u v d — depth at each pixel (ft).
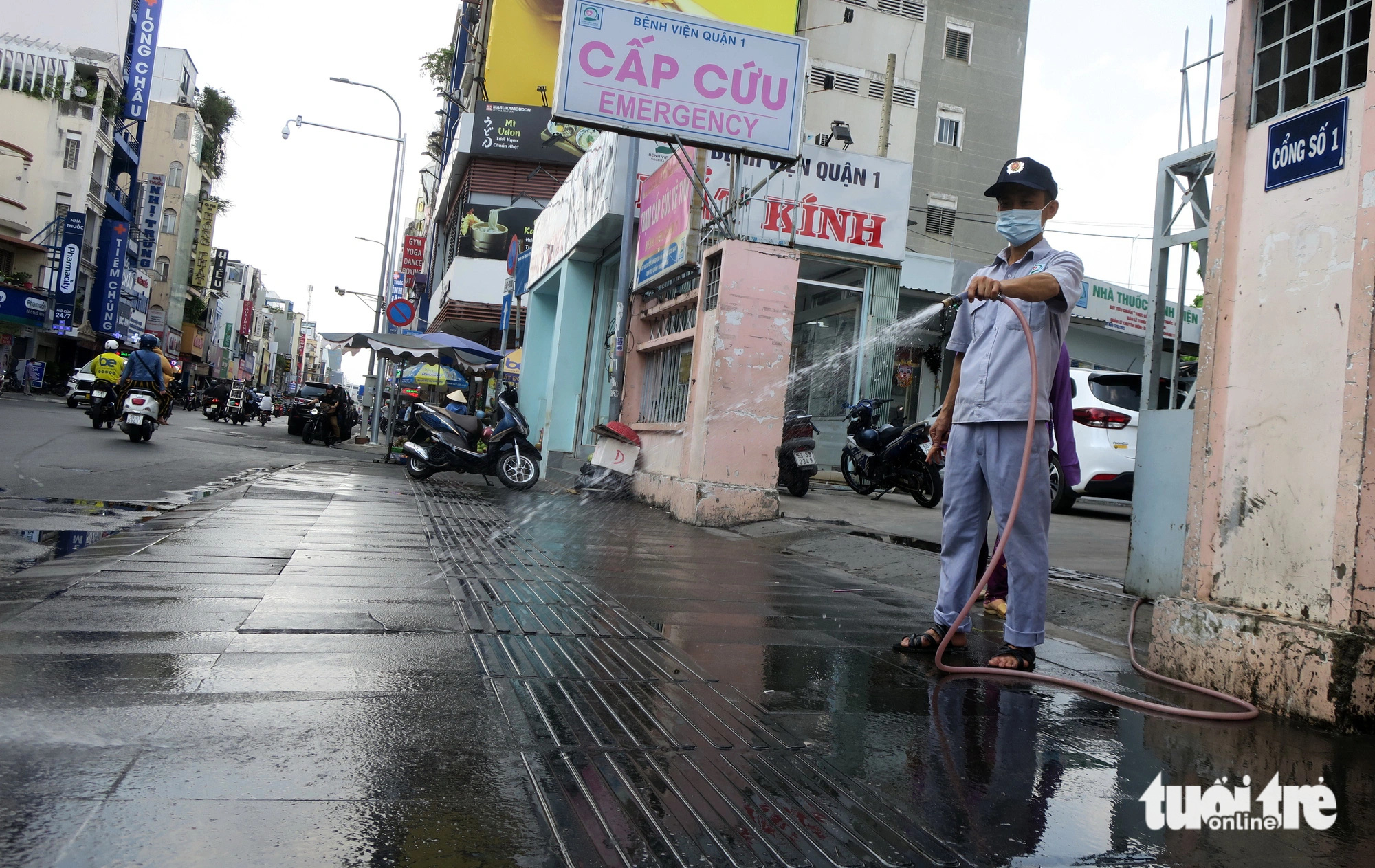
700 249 32.01
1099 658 12.78
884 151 73.67
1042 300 11.18
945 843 6.23
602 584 15.89
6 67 119.03
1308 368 10.18
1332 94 10.43
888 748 8.13
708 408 28.43
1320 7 10.69
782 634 12.82
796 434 36.78
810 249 44.34
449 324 102.22
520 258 72.84
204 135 199.41
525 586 14.97
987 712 9.50
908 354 56.18
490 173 91.15
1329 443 9.86
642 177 40.86
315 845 5.55
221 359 270.26
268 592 12.83
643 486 34.55
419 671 9.49
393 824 5.92
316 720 7.77
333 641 10.44
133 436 43.91
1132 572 16.05
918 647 12.33
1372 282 9.48
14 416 55.11
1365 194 9.63
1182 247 16.88
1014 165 12.05
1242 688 10.33
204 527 18.85
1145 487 15.89
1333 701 9.31
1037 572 11.50
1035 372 11.01
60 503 21.52
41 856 5.16
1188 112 17.19
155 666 8.97
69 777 6.24
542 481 45.62
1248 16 11.46
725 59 28.68
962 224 100.32
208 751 6.91
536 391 61.00
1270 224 10.85
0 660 8.77
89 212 127.34
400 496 30.22
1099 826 6.70
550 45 93.09
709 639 12.13
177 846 5.41
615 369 39.52
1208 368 11.45
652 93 28.30
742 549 23.16
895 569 19.88
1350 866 6.25
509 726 7.98
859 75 96.58
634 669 10.27
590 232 44.50
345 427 69.51
